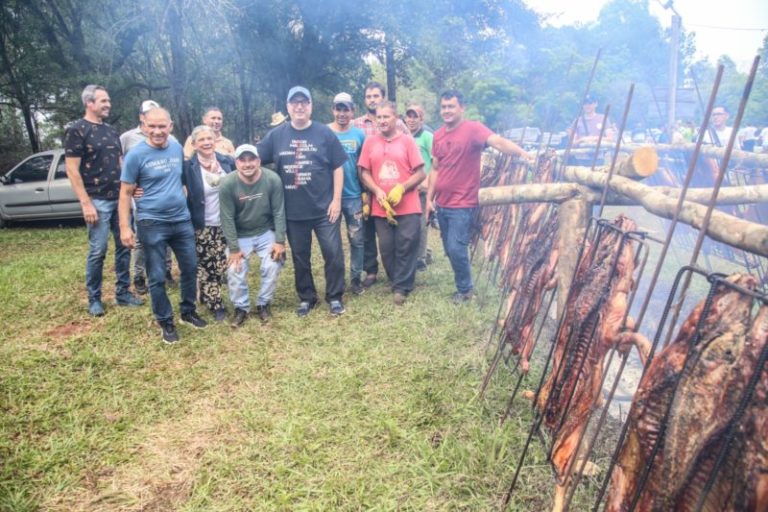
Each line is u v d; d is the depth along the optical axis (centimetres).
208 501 289
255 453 326
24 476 313
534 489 286
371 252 643
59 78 1387
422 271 700
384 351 459
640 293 577
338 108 583
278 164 528
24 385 413
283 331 514
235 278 518
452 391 385
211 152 534
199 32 1402
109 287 671
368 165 566
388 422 345
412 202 558
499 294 587
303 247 545
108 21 1438
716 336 169
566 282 311
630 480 194
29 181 1171
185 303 527
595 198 306
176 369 445
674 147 629
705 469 167
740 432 157
